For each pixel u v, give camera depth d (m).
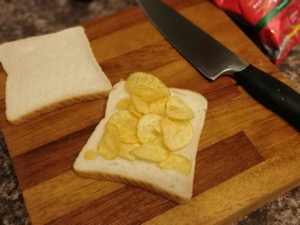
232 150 0.24
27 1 0.36
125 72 0.28
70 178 0.23
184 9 0.31
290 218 0.24
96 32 0.30
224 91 0.27
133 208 0.22
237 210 0.22
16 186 0.26
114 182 0.23
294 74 0.30
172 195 0.22
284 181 0.23
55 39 0.29
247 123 0.25
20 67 0.28
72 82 0.26
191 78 0.27
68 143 0.25
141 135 0.23
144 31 0.30
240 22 0.31
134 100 0.24
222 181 0.23
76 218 0.22
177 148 0.23
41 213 0.22
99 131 0.24
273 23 0.29
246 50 0.29
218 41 0.29
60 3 0.36
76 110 0.26
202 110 0.25
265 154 0.24
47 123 0.25
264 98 0.25
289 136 0.24
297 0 0.28
